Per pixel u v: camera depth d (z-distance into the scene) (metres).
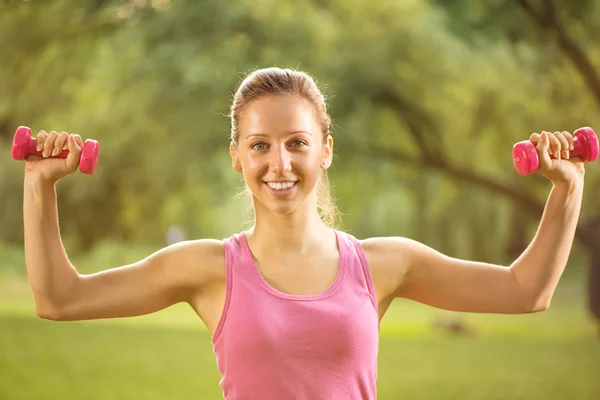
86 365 18.44
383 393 16.30
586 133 3.36
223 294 3.19
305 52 19.20
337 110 19.30
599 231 23.36
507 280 3.36
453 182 23.86
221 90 19.45
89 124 20.66
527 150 3.26
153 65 19.72
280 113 3.12
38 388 15.88
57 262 3.18
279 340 3.01
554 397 16.02
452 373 18.45
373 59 19.36
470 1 20.06
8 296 30.41
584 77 18.23
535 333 25.38
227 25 19.41
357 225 29.77
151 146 20.53
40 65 20.55
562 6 18.23
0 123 22.06
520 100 19.47
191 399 15.24
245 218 3.65
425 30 19.72
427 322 28.25
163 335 23.55
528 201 21.48
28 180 3.19
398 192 27.50
